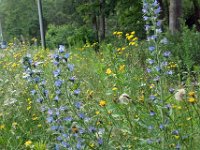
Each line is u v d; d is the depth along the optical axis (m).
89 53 9.98
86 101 4.94
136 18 19.50
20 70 7.03
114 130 4.13
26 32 54.03
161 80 4.10
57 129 3.85
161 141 3.82
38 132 5.01
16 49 10.66
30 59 4.66
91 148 3.66
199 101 4.78
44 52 10.80
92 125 3.98
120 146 3.92
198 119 4.19
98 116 4.39
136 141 4.01
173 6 14.76
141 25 19.36
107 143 3.77
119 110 4.29
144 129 4.21
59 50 3.96
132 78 5.48
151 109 4.11
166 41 4.13
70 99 3.99
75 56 9.52
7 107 5.62
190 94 4.03
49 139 4.77
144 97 4.61
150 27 4.15
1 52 10.16
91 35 25.27
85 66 8.21
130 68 6.18
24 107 5.53
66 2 34.91
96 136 3.79
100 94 5.59
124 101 4.21
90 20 24.41
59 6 47.44
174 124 3.89
